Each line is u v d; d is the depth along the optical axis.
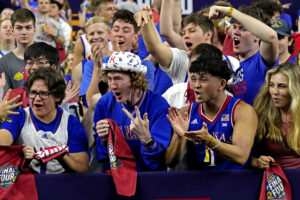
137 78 5.61
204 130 5.05
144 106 5.75
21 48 7.82
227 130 5.46
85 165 5.70
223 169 5.58
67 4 11.66
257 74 6.32
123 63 5.50
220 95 5.48
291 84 5.63
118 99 5.64
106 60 7.10
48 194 5.38
